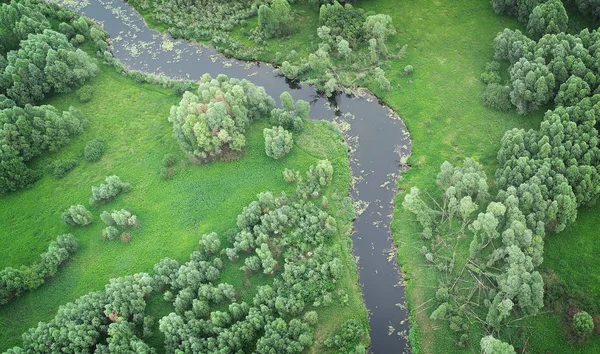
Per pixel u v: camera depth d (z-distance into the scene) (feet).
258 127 337.93
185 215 301.22
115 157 334.65
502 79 337.31
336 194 301.63
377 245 284.20
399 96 345.92
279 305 248.11
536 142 279.49
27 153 326.44
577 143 268.62
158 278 265.13
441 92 342.03
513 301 243.81
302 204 292.81
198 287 263.49
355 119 343.46
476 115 324.60
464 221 268.62
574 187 265.34
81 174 327.67
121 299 254.47
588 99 281.13
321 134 332.80
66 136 341.62
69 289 277.44
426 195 294.46
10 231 305.12
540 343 236.22
